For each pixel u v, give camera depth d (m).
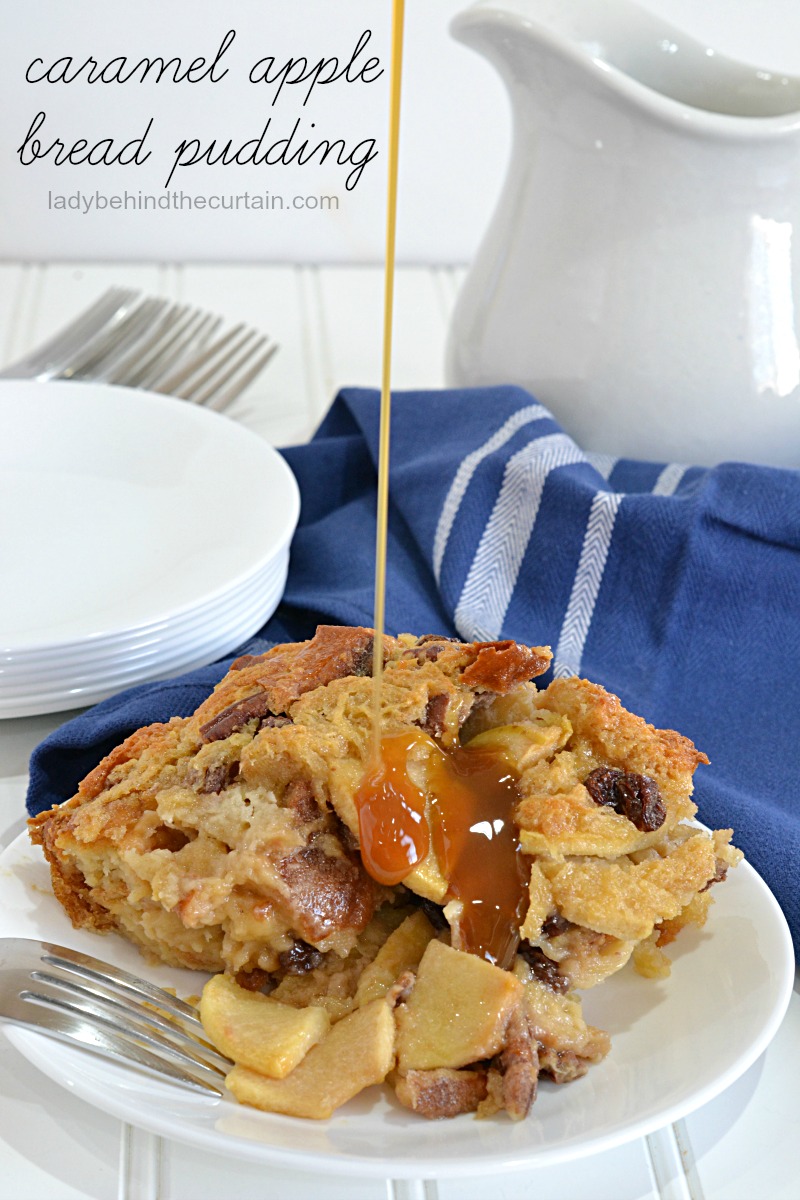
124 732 0.54
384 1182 0.46
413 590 0.63
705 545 0.61
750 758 0.57
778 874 0.52
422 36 1.01
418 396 0.70
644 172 0.64
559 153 0.66
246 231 1.06
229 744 0.50
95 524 0.63
